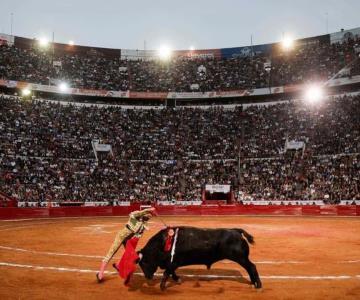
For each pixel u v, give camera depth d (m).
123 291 8.31
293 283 8.98
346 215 34.88
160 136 48.72
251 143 46.31
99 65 58.25
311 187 38.66
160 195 41.06
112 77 56.62
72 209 35.28
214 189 41.12
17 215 32.50
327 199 37.19
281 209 36.97
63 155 43.72
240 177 42.25
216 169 43.69
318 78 50.41
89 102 54.94
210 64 59.12
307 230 21.48
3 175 38.56
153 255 8.80
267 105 53.09
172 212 38.12
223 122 50.28
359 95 47.47
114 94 54.47
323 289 8.45
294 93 52.66
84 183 40.97
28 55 54.88
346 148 41.38
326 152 42.00
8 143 42.59
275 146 45.03
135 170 43.81
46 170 41.16
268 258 12.27
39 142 44.22
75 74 55.19
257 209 37.56
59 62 55.75
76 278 9.44
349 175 38.34
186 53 61.31
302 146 43.88
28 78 51.12
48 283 8.93
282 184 40.03
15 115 46.44
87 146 45.78
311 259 12.12
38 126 46.25
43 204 37.19
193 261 8.63
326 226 24.14
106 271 10.23
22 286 8.63
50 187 39.41
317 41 56.59
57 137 45.72
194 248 8.48
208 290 8.38
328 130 44.53
